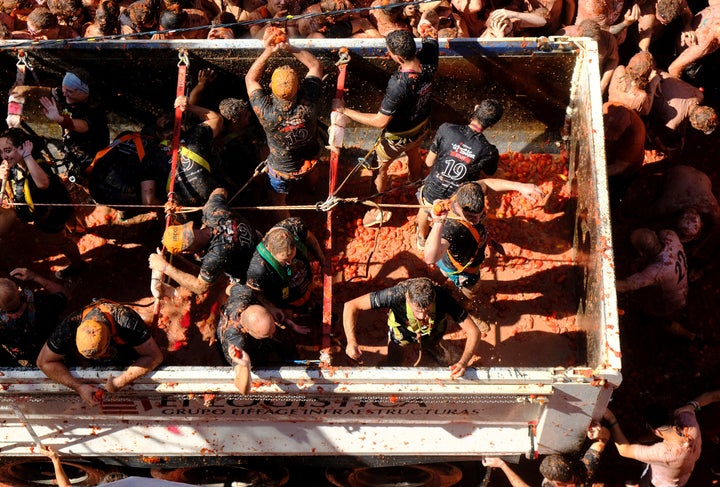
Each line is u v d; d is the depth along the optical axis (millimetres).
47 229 9367
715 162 12391
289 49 8695
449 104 10227
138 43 9352
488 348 9461
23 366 7832
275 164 8953
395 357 8828
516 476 8594
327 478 9695
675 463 8914
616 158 10375
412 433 8156
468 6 11312
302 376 7258
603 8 10984
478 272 8695
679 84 11055
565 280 9844
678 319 11250
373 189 10336
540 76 9727
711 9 11266
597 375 7254
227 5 11438
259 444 8266
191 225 7879
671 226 11320
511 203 10375
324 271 8180
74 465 8969
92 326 7043
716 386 10773
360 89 9906
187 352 9305
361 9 9391
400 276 9836
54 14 10688
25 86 9461
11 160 8656
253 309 7258
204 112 9031
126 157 9078
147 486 6902
